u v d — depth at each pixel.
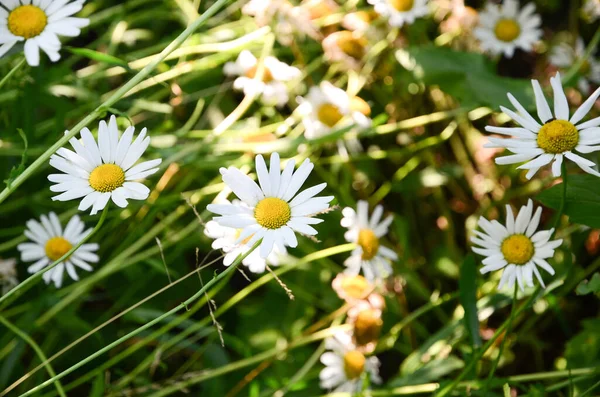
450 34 1.10
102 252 1.05
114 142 0.84
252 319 1.05
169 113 1.06
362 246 0.97
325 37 1.09
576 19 1.14
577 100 1.11
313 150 1.06
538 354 1.05
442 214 1.10
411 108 1.12
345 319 1.05
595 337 0.99
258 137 1.05
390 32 1.08
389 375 1.06
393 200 1.12
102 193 0.83
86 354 1.01
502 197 1.09
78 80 1.04
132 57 1.06
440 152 1.12
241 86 1.03
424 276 1.09
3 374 0.95
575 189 0.88
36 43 0.90
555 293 1.01
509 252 0.89
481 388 0.93
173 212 1.06
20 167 0.87
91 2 1.14
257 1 1.04
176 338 0.97
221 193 1.02
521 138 0.85
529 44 1.08
